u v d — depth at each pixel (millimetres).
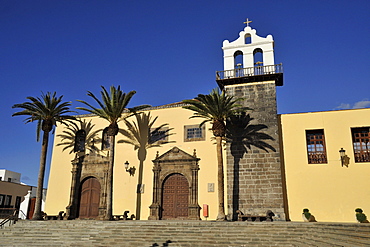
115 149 30484
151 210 27422
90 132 31906
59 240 20203
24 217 31609
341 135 24641
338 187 23688
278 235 17953
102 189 29734
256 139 25781
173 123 29203
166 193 27812
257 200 24516
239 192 25047
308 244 15719
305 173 24594
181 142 28453
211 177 26688
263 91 26797
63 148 32438
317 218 23516
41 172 27594
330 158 24391
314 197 23969
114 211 28688
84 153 31516
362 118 24547
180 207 27062
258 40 28594
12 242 20469
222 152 26484
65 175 31578
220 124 24891
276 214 23828
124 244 18609
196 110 25469
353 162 23891
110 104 27656
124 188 29109
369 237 12922
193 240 18172
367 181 23281
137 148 29766
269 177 24750
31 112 28219
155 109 30203
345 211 23125
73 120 32719
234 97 27328
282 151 25516
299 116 25891
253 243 17406
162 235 19203
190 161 27562
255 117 26328
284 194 24562
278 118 26312
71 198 30297
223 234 18516
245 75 27531
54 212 30703
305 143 25188
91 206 30000
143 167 29078
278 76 26688
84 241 19656
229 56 28875
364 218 21141
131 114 30766
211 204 26078
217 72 28125
